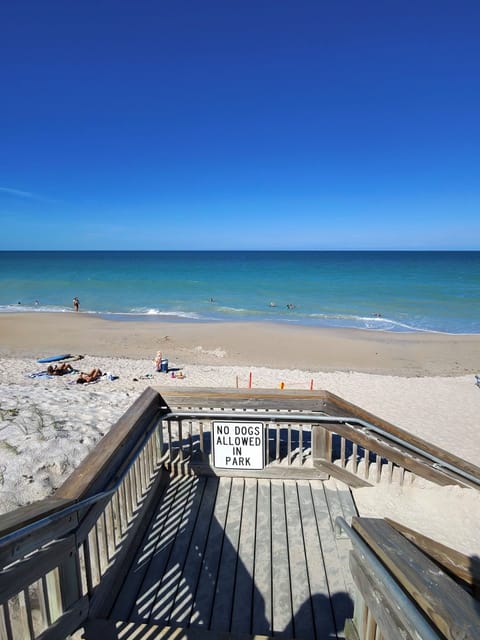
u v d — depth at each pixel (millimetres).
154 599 3104
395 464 5113
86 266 87062
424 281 54500
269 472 4715
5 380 13727
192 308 34781
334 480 4719
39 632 2385
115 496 3420
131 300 39312
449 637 1233
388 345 21188
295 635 2844
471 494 4484
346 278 59312
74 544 2518
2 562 1754
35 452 5117
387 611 1545
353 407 4562
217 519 4039
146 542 3715
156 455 4789
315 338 22688
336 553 3592
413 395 12695
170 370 15805
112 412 7352
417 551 1668
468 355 19281
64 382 13609
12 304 37094
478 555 3818
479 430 10000
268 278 59844
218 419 4703
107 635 2682
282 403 4684
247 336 23172
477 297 39531
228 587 3221
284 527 3930
